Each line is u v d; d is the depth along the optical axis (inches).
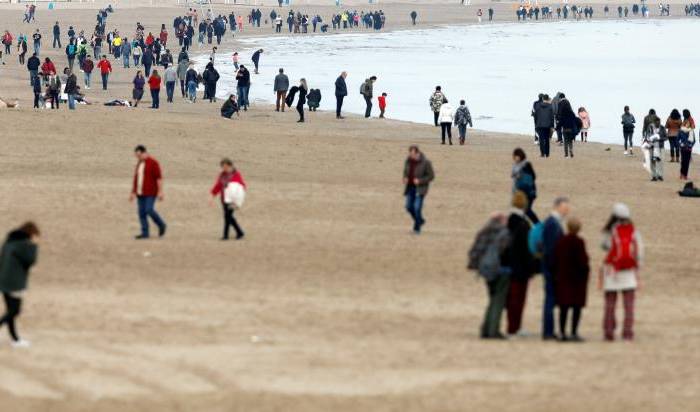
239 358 1980.8
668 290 2842.0
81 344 2042.3
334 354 2041.1
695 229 3718.0
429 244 3294.8
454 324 2386.8
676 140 5487.2
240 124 5920.3
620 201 4210.1
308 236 3361.2
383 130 6304.1
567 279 2239.2
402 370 1940.2
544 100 5442.9
